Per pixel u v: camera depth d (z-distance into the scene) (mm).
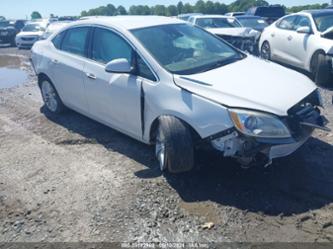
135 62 3885
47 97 5820
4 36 20516
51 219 3139
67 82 4992
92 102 4598
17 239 2916
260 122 3012
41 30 18359
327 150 4121
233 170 3730
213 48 4363
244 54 4488
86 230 2967
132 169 3904
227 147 3160
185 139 3311
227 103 3131
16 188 3678
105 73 4219
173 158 3359
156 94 3576
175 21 4660
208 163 3861
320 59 6887
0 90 7910
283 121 3068
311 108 3377
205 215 3076
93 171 3920
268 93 3242
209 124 3178
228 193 3363
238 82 3418
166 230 2916
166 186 3525
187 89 3375
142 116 3805
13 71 10617
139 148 4398
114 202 3324
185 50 4066
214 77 3518
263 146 3020
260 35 9992
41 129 5266
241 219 3000
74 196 3461
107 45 4316
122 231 2932
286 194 3309
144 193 3432
